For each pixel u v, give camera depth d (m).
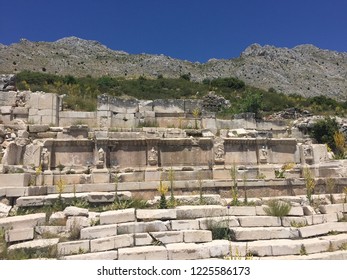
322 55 150.88
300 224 10.67
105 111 20.95
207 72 112.62
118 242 8.96
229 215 10.84
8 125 17.80
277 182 15.54
